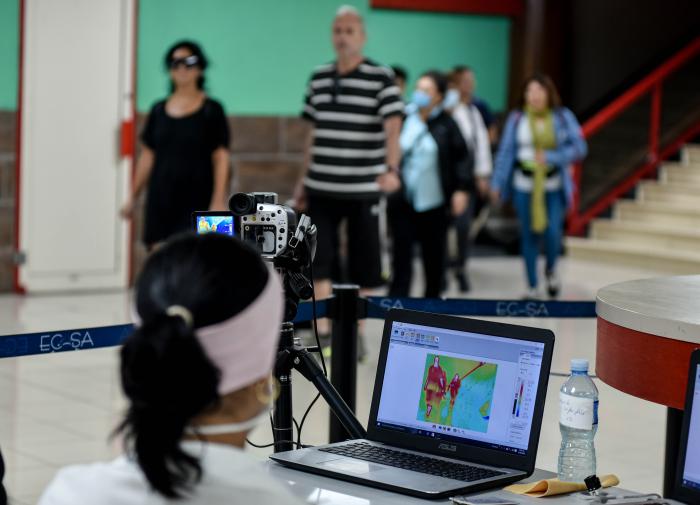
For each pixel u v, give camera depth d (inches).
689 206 466.3
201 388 64.7
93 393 239.5
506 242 475.8
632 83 497.7
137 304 68.4
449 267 420.8
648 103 483.5
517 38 468.1
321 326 271.3
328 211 275.4
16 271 354.9
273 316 69.9
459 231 379.9
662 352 127.9
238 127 398.9
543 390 106.6
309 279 134.6
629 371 132.6
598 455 208.5
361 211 274.2
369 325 311.3
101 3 358.6
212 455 68.0
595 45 486.0
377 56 437.7
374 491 102.7
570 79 481.7
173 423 64.4
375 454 111.2
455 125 307.7
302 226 129.3
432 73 305.1
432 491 100.5
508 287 397.7
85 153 360.2
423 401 112.8
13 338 143.5
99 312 327.9
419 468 107.2
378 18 434.9
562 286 399.2
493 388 109.0
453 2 447.8
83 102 358.6
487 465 108.2
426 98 306.2
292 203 282.2
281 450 132.8
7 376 251.3
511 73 469.1
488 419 109.0
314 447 114.3
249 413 71.5
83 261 363.6
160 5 375.9
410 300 173.3
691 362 98.5
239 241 70.8
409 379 113.9
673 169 482.6
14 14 347.3
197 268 68.1
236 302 67.8
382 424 114.7
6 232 352.5
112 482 67.2
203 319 67.1
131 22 365.1
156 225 286.5
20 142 351.3
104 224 365.1
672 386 127.1
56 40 353.1
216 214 129.2
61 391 240.2
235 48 395.9
